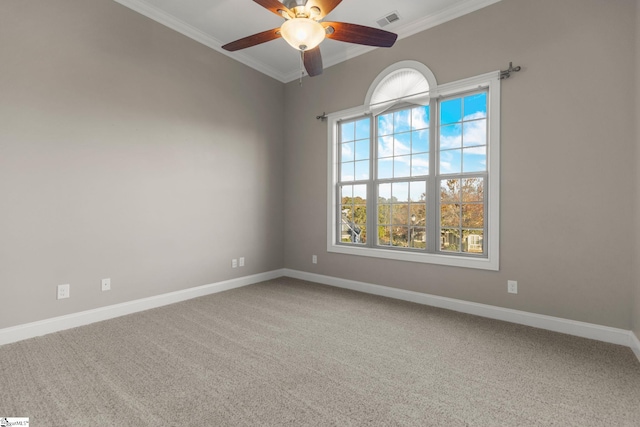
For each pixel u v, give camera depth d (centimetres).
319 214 423
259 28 344
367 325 270
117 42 290
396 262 350
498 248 281
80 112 268
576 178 246
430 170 330
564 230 252
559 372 192
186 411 154
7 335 231
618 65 230
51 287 253
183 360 206
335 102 404
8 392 169
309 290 383
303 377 186
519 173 271
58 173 256
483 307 291
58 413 152
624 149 228
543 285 262
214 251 374
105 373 189
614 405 160
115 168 289
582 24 243
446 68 312
